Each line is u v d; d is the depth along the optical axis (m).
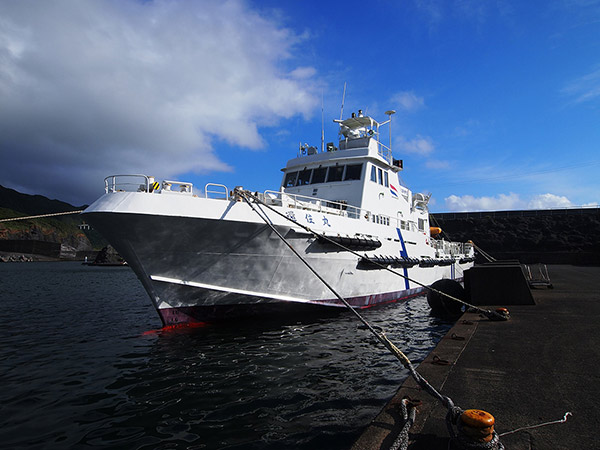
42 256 109.19
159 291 9.54
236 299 10.41
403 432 3.12
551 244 52.53
